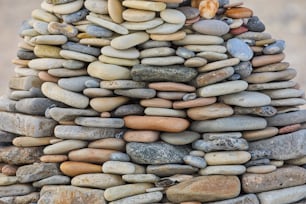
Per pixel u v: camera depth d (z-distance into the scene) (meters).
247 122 1.52
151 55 1.50
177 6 1.55
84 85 1.53
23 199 1.53
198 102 1.50
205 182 1.49
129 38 1.50
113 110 1.52
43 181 1.52
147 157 1.49
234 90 1.51
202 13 1.54
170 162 1.49
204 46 1.52
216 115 1.51
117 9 1.51
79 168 1.50
